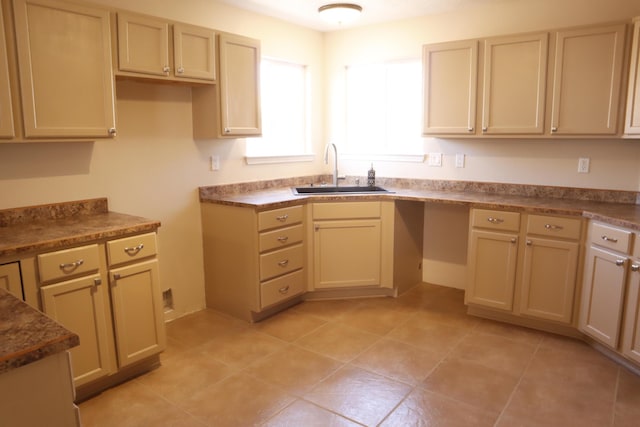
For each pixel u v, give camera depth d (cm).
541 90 312
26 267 204
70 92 236
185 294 346
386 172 425
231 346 292
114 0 279
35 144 256
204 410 223
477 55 332
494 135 335
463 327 318
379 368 262
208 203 341
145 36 268
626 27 280
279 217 330
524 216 302
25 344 105
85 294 224
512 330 312
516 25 344
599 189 324
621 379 248
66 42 232
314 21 401
